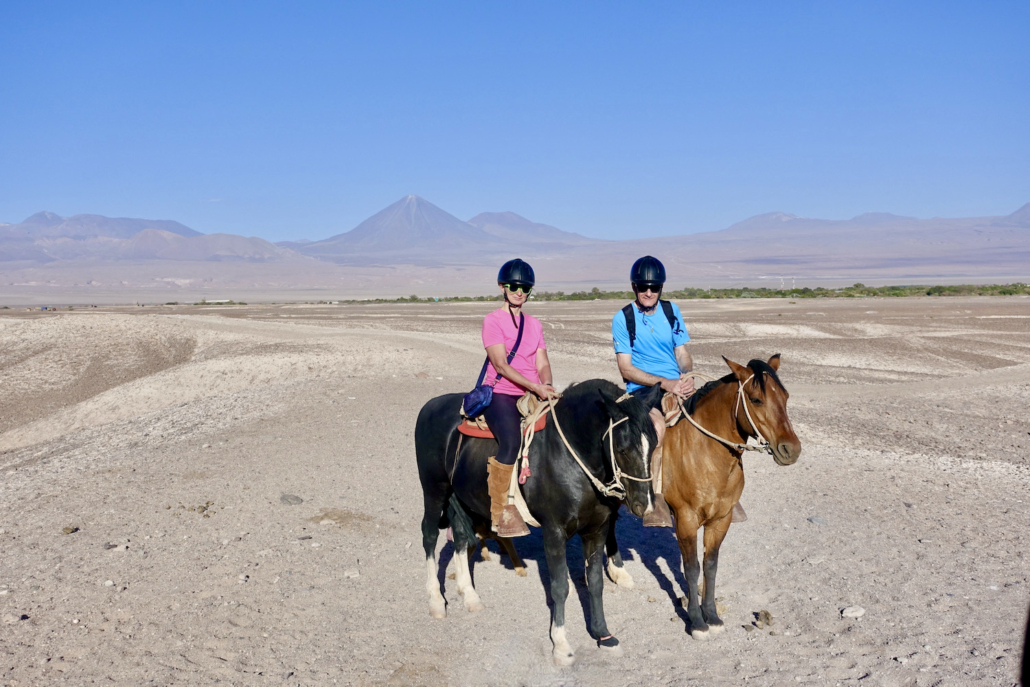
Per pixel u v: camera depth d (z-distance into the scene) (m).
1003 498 10.30
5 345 41.38
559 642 5.82
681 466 6.10
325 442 14.09
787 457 5.45
